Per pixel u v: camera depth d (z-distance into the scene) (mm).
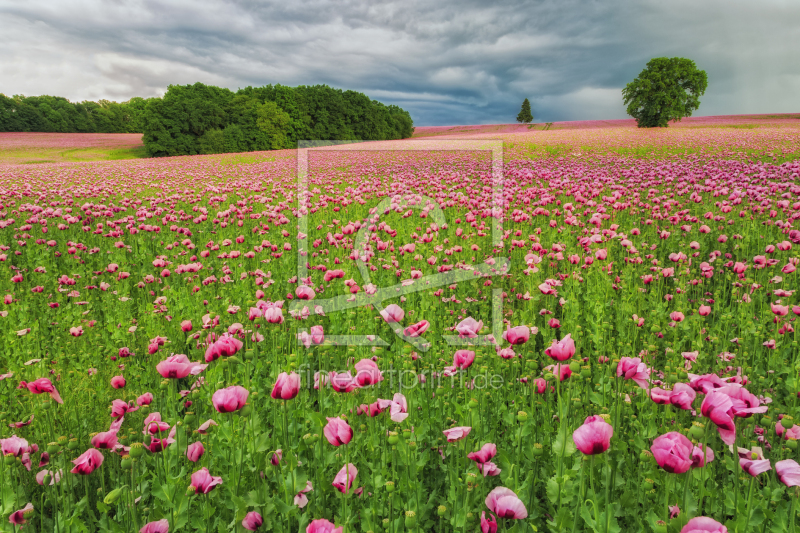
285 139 78688
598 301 5066
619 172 17234
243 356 4574
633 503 2332
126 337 5062
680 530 1933
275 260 7738
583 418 2939
